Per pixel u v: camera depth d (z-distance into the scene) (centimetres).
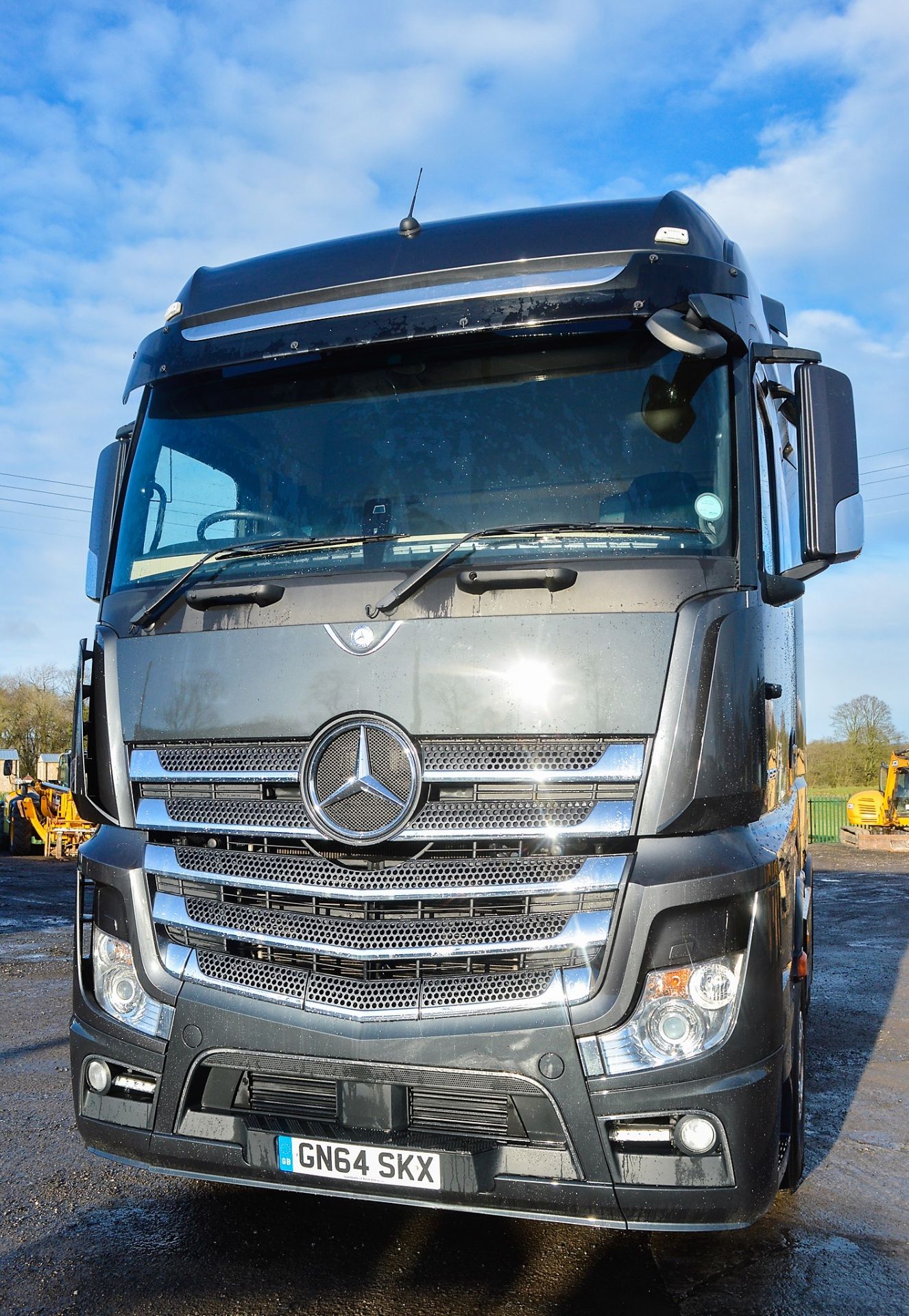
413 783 304
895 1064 632
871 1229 383
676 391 345
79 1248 349
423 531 347
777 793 361
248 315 396
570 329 356
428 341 369
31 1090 534
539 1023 288
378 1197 297
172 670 344
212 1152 315
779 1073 299
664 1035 287
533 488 345
